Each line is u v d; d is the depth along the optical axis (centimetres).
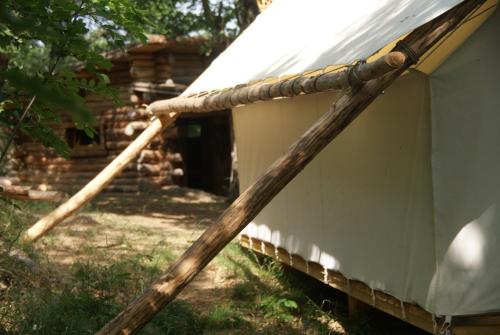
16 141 1703
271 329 557
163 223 1077
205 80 708
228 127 1812
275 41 614
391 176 447
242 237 793
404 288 432
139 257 711
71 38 306
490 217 387
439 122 391
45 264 644
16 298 501
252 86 507
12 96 298
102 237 869
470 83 389
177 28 1480
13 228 758
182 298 644
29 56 1467
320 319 585
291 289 660
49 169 1686
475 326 393
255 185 347
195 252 339
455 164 390
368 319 553
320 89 384
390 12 410
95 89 335
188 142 1914
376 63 320
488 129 389
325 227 553
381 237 462
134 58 1502
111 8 330
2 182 446
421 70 399
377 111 461
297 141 353
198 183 1900
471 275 388
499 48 389
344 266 519
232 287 681
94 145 1623
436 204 392
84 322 472
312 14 600
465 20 367
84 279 600
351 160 502
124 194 1545
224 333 546
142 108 1545
